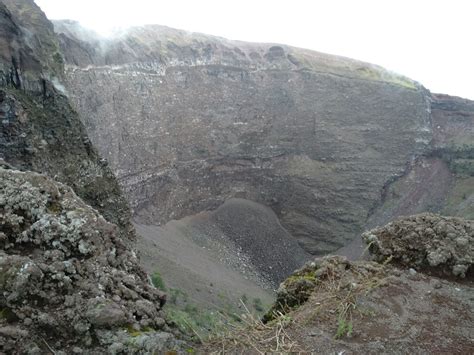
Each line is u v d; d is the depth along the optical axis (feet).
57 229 19.79
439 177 249.96
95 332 17.02
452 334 21.03
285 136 245.86
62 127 88.74
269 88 246.88
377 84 258.78
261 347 19.35
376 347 19.61
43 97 87.76
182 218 205.77
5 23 84.23
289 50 264.31
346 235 231.91
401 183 248.73
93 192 89.45
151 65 193.57
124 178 173.17
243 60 240.32
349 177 243.40
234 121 231.91
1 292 16.79
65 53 149.18
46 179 22.18
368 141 252.01
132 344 16.76
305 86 253.65
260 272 192.44
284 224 237.45
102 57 168.96
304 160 247.29
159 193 193.77
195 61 218.38
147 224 179.73
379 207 242.17
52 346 16.26
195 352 18.83
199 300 106.63
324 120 250.78
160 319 19.16
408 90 258.57
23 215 20.34
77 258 19.52
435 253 27.22
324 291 25.27
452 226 28.86
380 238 30.42
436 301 24.00
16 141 75.87
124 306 18.43
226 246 199.72
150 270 117.80
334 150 247.50
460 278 26.53
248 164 235.61
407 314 22.57
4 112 74.79
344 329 20.79
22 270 17.20
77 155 89.97
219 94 227.40
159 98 195.52
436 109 277.64
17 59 83.20
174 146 202.59
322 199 238.07
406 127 255.29
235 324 22.77
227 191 229.86
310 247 230.48
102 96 163.43
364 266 27.76
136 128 181.57
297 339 20.01
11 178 21.43
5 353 15.30
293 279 27.71
